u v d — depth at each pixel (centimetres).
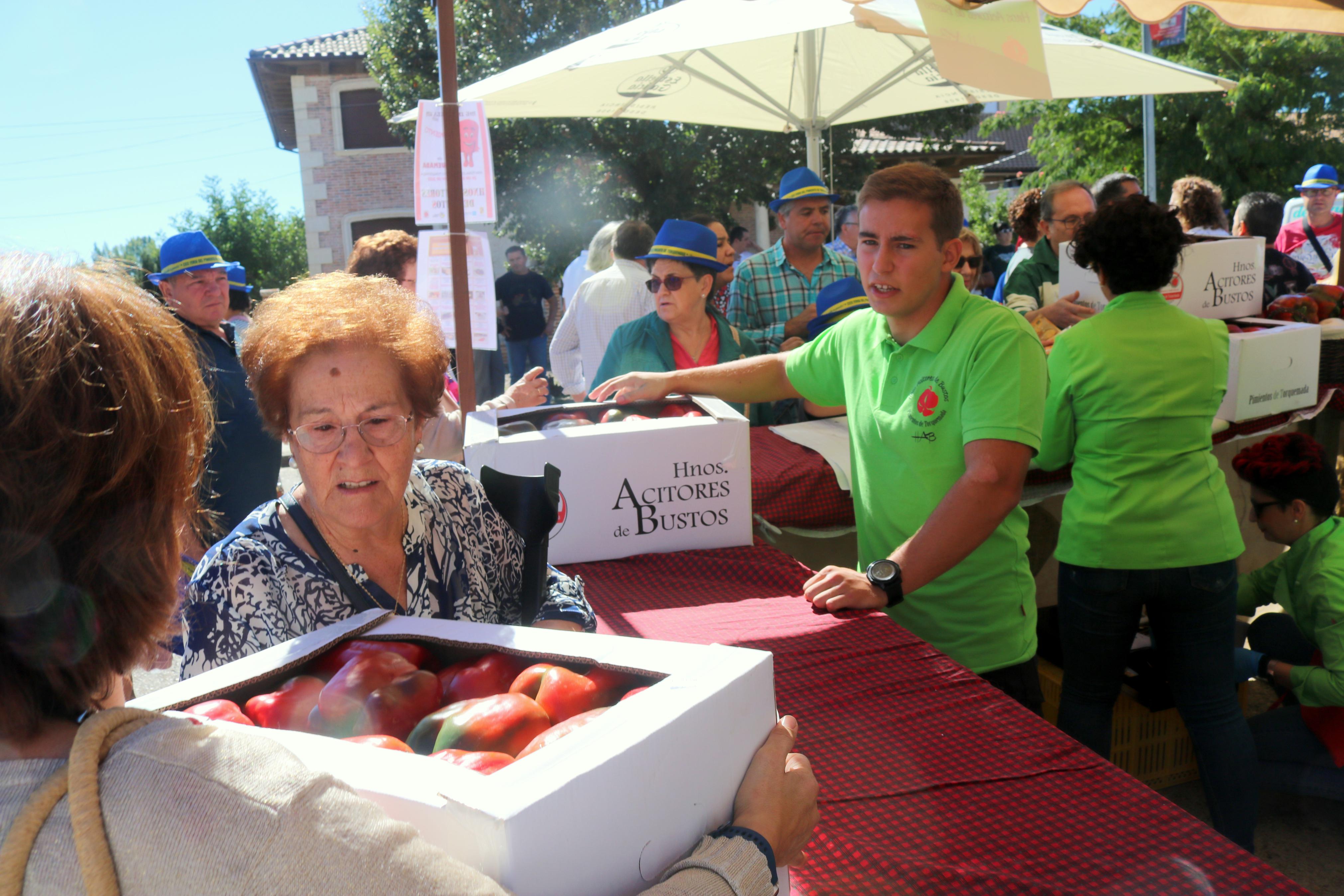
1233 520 231
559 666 93
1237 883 101
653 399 241
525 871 61
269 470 285
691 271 304
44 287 58
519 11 1501
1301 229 724
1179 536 225
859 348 221
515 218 1527
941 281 201
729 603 185
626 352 309
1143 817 114
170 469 62
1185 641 233
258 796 54
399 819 65
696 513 211
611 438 202
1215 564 227
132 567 60
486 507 142
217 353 284
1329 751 266
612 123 1442
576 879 65
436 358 125
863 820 114
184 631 120
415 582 131
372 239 332
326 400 116
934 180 194
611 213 1502
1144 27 1023
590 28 1484
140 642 62
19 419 54
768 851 76
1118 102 1755
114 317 60
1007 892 100
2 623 56
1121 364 224
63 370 56
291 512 126
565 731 76
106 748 56
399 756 70
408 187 2080
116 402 57
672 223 306
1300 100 1633
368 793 66
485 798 62
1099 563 230
